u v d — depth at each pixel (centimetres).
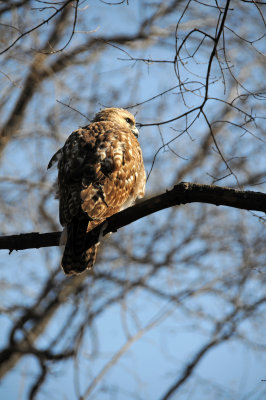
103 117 977
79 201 751
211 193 707
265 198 698
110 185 767
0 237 785
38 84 1413
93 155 784
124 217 753
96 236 754
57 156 921
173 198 719
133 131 1006
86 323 1432
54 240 773
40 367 1404
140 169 860
